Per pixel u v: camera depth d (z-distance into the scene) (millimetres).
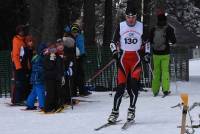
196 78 33938
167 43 20984
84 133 13539
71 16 37844
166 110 17109
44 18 23625
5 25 35375
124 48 14633
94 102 19969
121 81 14586
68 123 15180
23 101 20000
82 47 21516
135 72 14523
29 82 19938
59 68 17609
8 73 23984
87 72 25312
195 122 14500
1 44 35250
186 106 10266
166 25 20938
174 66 28469
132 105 14461
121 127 14141
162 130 13516
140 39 14734
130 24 14719
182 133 10336
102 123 14930
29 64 19781
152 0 28703
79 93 22047
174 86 26438
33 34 23953
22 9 35188
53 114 17141
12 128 14719
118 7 59281
